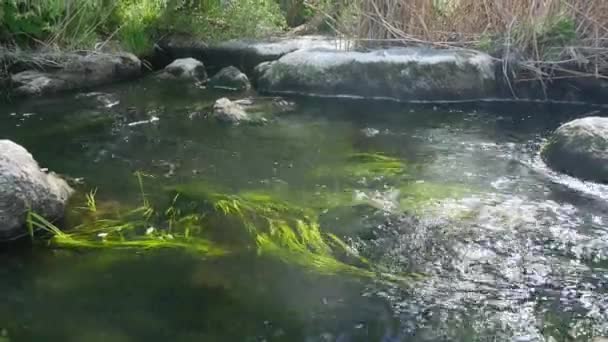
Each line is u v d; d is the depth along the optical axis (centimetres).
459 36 703
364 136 535
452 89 655
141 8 788
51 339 257
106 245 334
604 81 663
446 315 280
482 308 286
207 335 263
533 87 670
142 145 496
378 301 290
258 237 345
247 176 438
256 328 269
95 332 262
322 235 353
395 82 656
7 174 338
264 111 597
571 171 450
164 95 646
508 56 673
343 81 663
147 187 412
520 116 609
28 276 303
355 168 457
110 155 472
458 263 325
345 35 714
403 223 368
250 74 740
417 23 704
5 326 264
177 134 524
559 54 668
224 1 808
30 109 587
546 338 266
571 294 297
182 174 438
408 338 265
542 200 404
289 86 675
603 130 457
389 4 700
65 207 373
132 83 693
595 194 414
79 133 521
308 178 437
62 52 691
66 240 336
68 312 276
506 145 517
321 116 593
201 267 315
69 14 720
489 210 387
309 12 869
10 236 336
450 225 366
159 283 300
